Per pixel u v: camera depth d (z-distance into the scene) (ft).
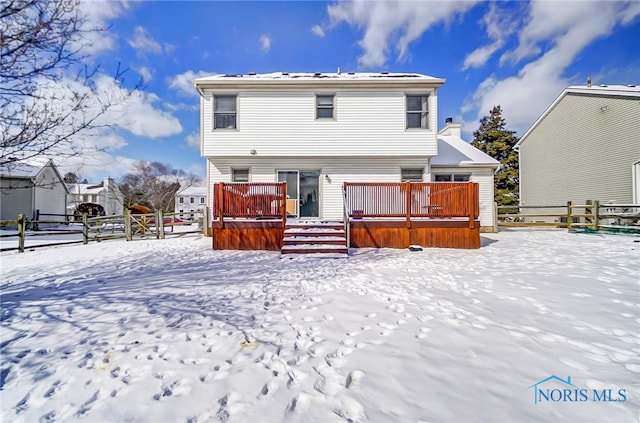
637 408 6.68
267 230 28.68
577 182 54.54
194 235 46.91
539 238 36.19
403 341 9.77
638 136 45.16
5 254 28.19
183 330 10.75
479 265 21.25
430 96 38.47
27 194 60.54
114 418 6.53
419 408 6.68
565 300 13.46
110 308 12.98
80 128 11.82
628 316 11.61
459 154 46.42
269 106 38.60
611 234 38.96
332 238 27.37
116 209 123.13
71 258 25.58
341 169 39.60
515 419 6.37
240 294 14.83
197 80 37.45
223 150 38.34
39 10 9.97
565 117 57.00
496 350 9.14
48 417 6.62
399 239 29.30
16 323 11.53
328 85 38.47
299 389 7.39
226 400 7.03
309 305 13.21
